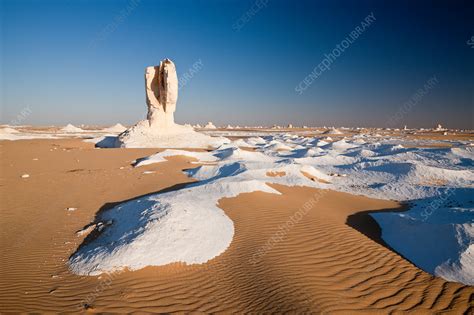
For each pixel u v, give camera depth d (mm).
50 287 6691
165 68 36938
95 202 13766
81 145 38875
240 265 7535
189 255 7816
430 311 5984
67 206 13133
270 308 5785
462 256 7566
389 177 21438
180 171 21891
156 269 7215
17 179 18172
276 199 13422
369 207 14047
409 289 6742
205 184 14453
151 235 8312
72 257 8242
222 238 8953
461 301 6324
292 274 7051
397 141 54531
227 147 33219
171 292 6391
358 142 50281
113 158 27438
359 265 7777
